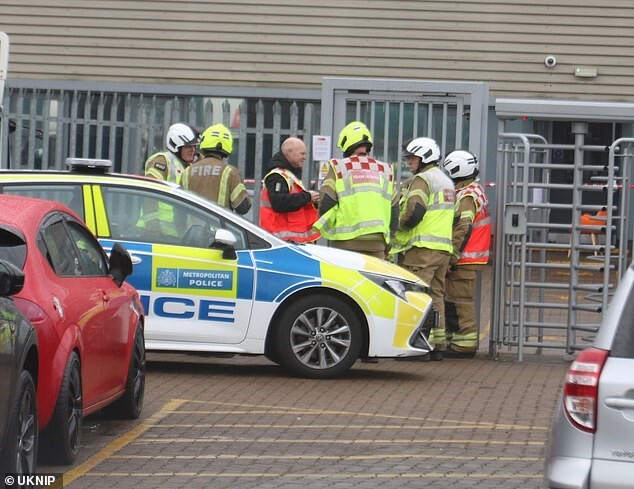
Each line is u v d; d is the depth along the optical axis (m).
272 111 33.72
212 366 18.02
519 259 20.61
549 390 16.58
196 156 20.45
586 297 20.20
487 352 21.19
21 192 16.25
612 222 20.55
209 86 33.62
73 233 11.88
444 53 33.66
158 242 16.48
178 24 33.56
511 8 33.66
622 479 7.45
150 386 15.88
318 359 16.75
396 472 11.30
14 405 8.84
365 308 16.64
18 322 9.09
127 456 11.69
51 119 32.06
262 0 33.50
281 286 16.53
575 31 33.75
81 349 10.87
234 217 16.67
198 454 11.89
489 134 34.88
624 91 33.88
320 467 11.45
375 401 15.20
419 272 19.12
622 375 7.51
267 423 13.59
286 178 18.67
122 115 33.62
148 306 16.38
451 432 13.36
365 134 18.80
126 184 16.53
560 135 36.69
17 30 33.66
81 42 33.59
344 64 33.59
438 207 19.19
